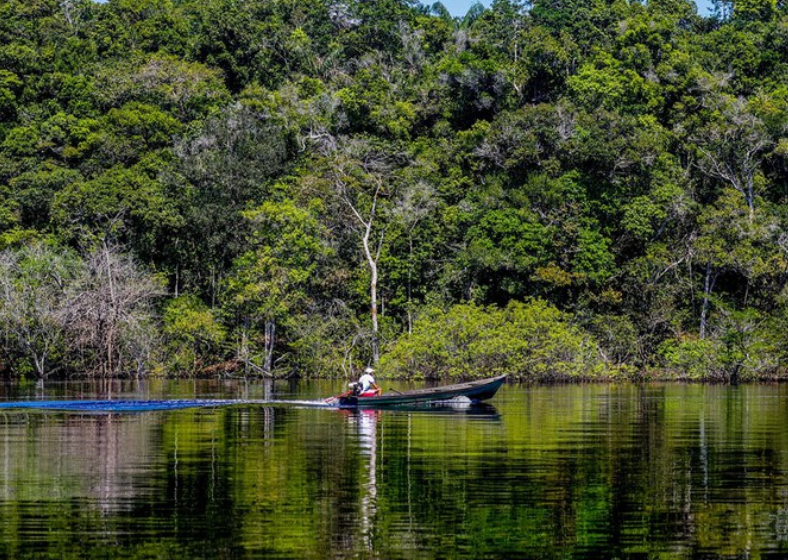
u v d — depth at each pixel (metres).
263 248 78.12
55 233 81.81
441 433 36.91
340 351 77.06
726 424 40.59
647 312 80.62
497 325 73.50
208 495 24.95
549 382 72.56
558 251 82.25
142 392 59.16
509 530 21.83
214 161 84.06
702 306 82.00
